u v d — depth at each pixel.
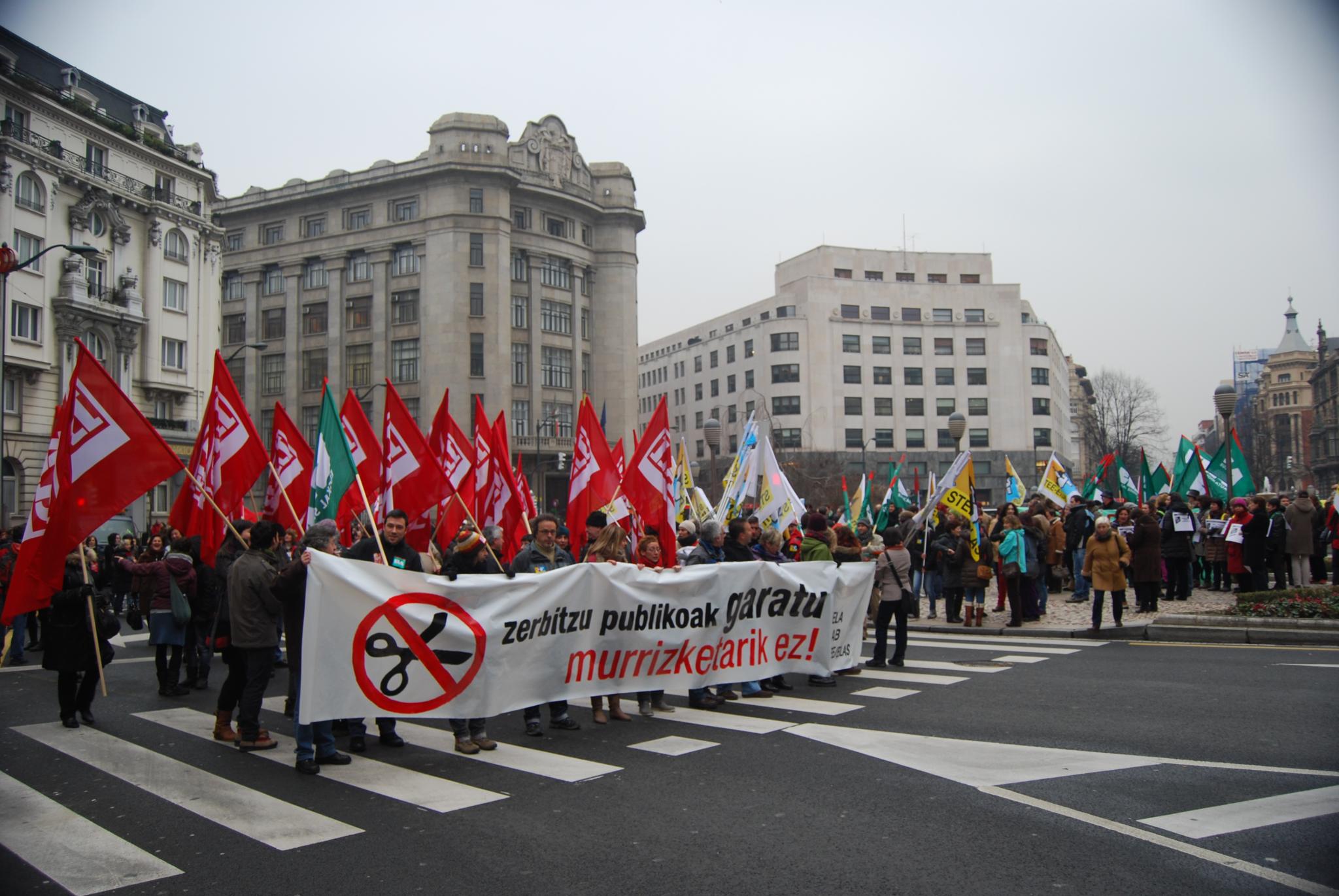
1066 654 12.41
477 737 7.83
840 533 12.57
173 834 5.68
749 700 9.85
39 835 5.70
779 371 81.38
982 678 10.70
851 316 82.81
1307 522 16.41
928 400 82.56
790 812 5.84
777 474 16.20
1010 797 6.03
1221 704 8.77
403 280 61.12
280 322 64.19
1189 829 5.38
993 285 84.75
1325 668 10.49
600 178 69.12
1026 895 4.50
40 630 15.84
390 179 60.66
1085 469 124.69
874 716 8.73
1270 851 5.01
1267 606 13.62
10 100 37.97
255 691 7.86
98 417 8.38
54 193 39.50
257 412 64.44
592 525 9.57
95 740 8.37
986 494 82.06
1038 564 16.30
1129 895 4.47
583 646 8.54
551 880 4.83
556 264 65.12
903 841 5.27
